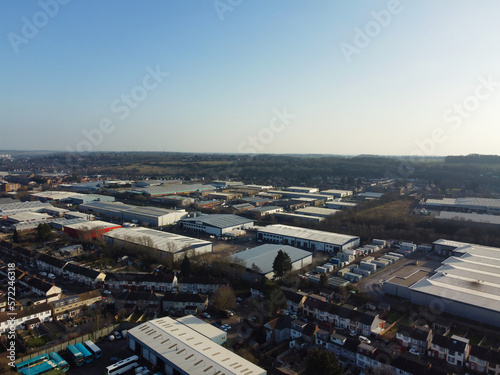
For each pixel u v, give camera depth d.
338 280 75.38
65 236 106.44
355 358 47.00
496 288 64.62
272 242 109.12
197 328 52.22
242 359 44.06
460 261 80.62
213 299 64.06
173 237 101.25
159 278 71.06
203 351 45.28
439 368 45.78
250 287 72.50
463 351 46.00
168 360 43.22
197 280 70.88
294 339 51.84
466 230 110.00
